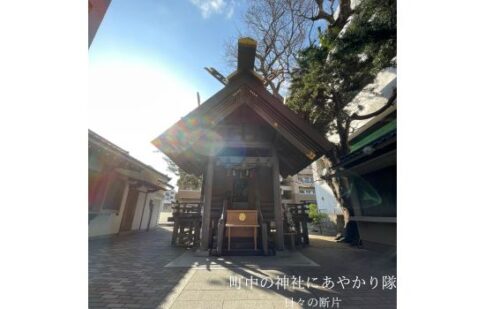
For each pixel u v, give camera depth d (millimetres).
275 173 6348
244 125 6891
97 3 2061
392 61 6105
